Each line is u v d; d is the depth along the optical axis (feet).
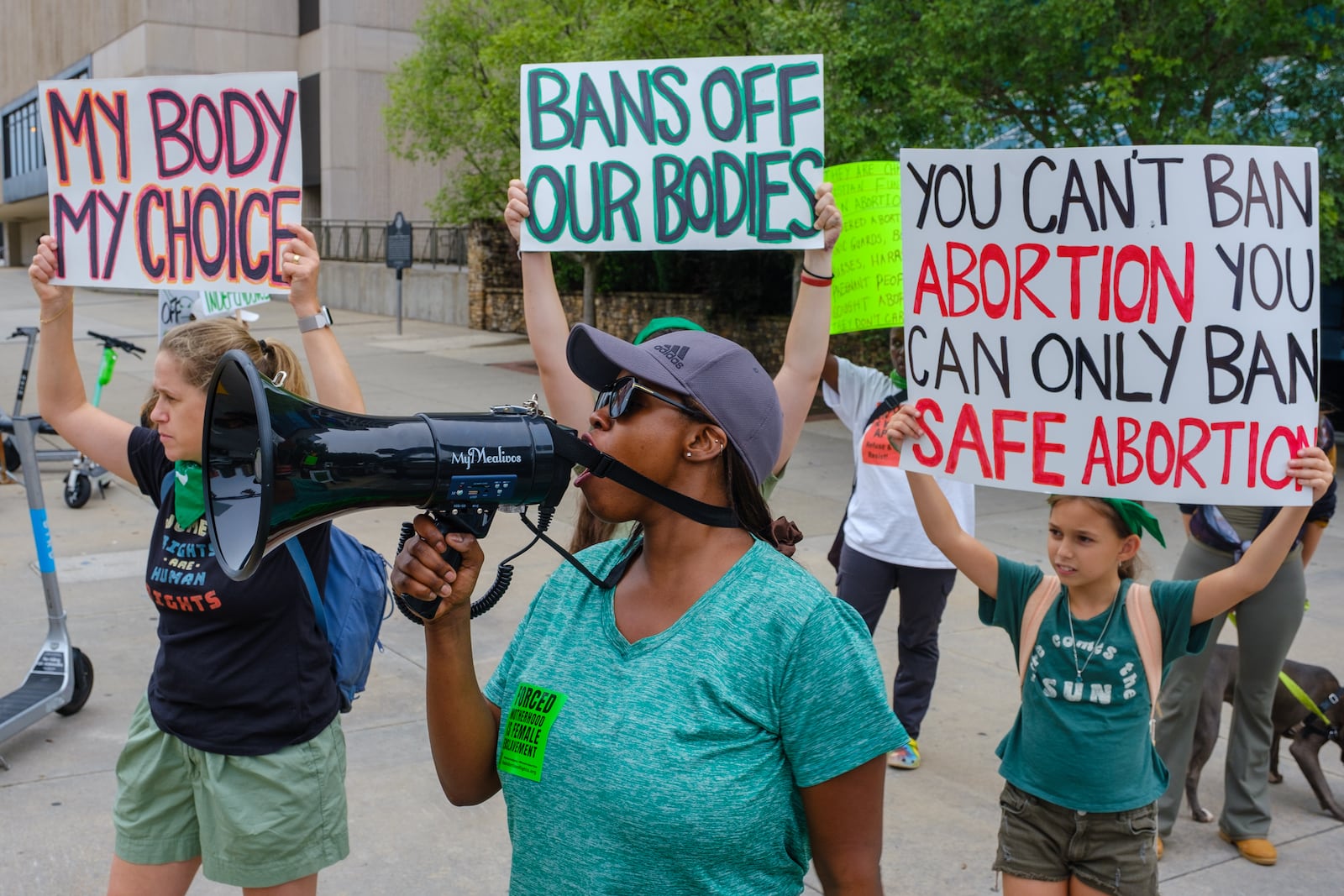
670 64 11.12
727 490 5.66
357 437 4.93
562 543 26.23
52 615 16.24
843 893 5.55
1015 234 9.39
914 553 14.83
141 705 9.00
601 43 45.85
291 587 8.54
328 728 8.96
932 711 17.29
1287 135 33.71
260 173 11.34
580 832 5.40
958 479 9.87
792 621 5.40
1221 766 15.81
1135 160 8.96
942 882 12.60
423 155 75.97
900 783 14.94
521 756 5.66
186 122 11.46
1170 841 13.62
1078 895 9.82
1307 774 14.30
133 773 8.98
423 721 16.55
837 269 14.40
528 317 10.90
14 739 15.69
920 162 9.62
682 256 61.72
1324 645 19.97
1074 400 9.36
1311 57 33.53
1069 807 9.62
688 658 5.40
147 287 11.71
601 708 5.47
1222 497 9.14
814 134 10.86
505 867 12.90
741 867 5.35
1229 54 34.32
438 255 93.35
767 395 5.68
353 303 91.35
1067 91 35.94
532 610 6.18
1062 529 9.68
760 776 5.35
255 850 8.66
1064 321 9.32
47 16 131.13
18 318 82.69
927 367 9.87
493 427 5.18
